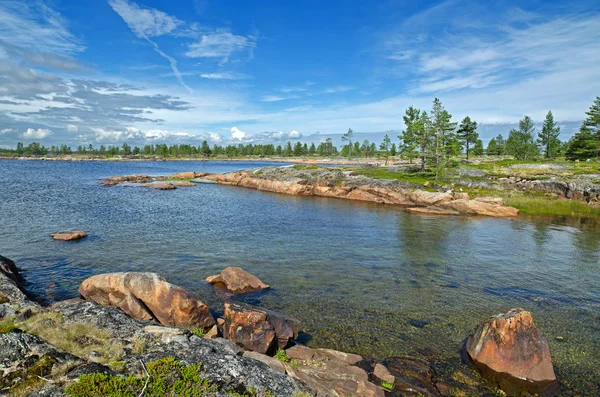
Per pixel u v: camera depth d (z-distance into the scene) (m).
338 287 19.78
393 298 18.34
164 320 14.27
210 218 40.00
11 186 63.91
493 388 11.09
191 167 152.38
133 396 7.11
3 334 8.39
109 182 77.62
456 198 54.38
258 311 13.29
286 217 42.09
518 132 124.62
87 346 9.16
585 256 26.97
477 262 25.14
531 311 17.08
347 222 39.75
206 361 9.03
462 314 16.58
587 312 17.06
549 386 11.30
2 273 16.39
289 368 10.27
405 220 41.94
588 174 59.22
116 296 15.48
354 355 12.52
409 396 10.43
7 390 6.85
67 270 21.38
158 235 30.89
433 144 76.06
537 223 40.75
